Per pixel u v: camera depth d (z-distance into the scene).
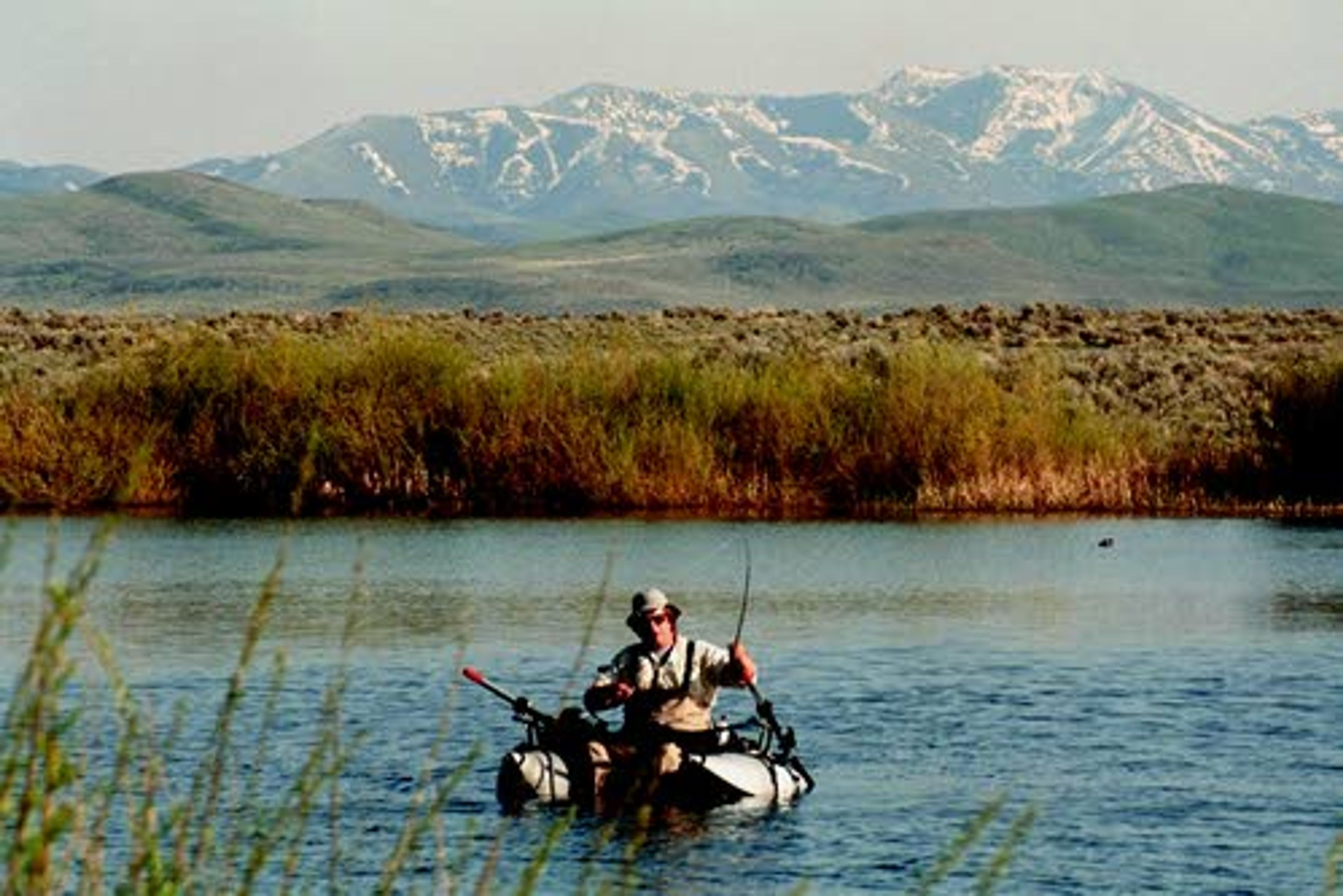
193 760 43.34
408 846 23.38
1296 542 88.38
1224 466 103.06
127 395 103.12
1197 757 46.09
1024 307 177.00
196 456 100.50
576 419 101.19
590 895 34.91
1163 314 175.50
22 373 124.94
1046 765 45.41
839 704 52.69
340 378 103.56
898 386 102.38
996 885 35.88
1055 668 57.78
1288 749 46.91
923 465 100.25
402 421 101.31
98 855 22.30
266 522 94.94
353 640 62.09
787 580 76.19
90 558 19.77
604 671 43.44
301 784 23.81
